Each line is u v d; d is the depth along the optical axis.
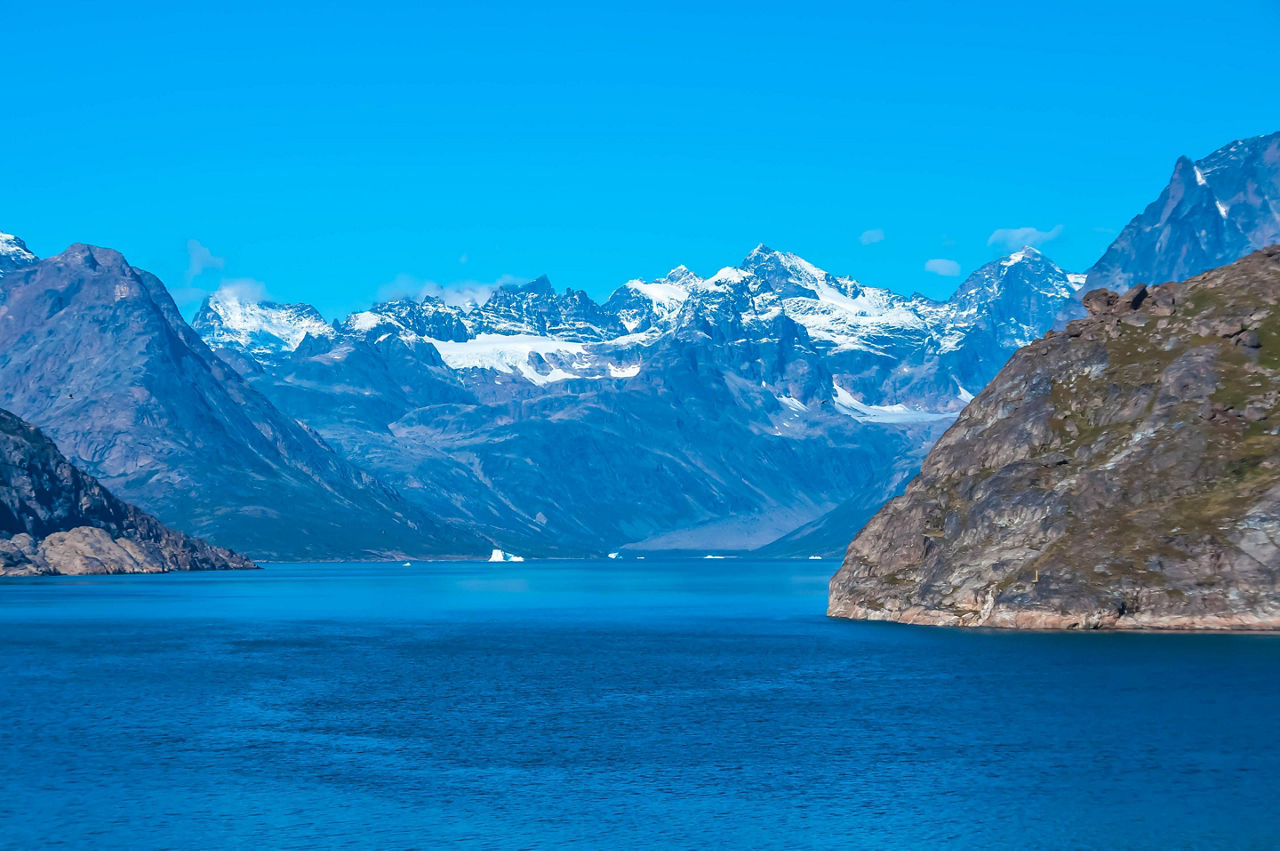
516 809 76.38
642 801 77.94
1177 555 150.38
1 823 74.19
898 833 70.50
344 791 81.00
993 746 91.25
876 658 142.00
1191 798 76.06
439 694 123.25
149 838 71.19
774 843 69.19
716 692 122.56
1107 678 116.94
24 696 122.31
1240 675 115.94
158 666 150.12
